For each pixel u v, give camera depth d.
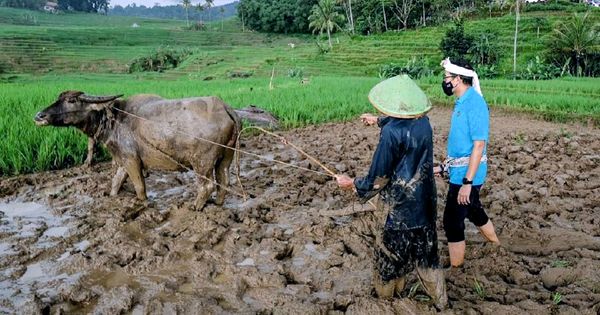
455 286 4.29
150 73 56.19
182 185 7.40
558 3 62.38
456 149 4.31
